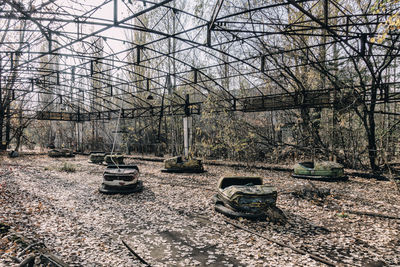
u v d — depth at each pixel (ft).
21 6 22.61
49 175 41.29
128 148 82.02
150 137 79.25
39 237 15.34
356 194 26.89
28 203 23.16
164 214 20.84
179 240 15.60
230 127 54.80
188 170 44.14
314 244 14.82
